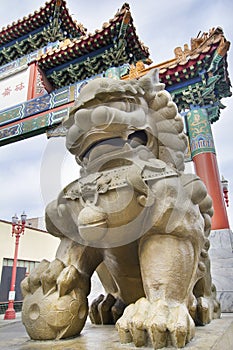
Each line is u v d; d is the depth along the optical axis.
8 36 7.25
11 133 5.83
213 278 2.89
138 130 1.39
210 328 1.31
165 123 1.54
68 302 1.19
